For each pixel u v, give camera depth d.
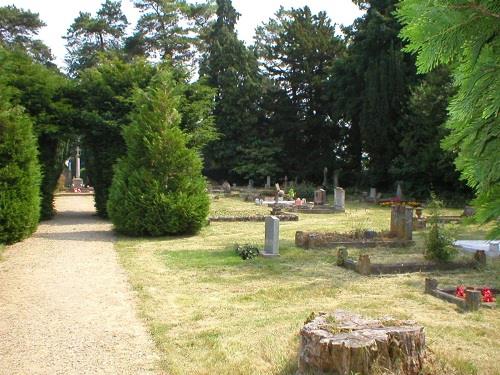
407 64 35.50
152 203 16.72
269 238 13.16
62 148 23.88
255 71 49.81
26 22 52.78
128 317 7.53
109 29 57.72
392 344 4.74
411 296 8.69
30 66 20.80
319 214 25.11
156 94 17.70
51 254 13.13
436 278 10.33
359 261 10.88
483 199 3.01
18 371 5.44
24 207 14.57
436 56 2.50
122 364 5.66
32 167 15.00
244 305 8.23
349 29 42.28
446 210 27.50
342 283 9.84
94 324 7.17
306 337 4.88
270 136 49.06
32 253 13.21
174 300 8.56
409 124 32.81
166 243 15.44
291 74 48.88
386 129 34.84
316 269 11.32
